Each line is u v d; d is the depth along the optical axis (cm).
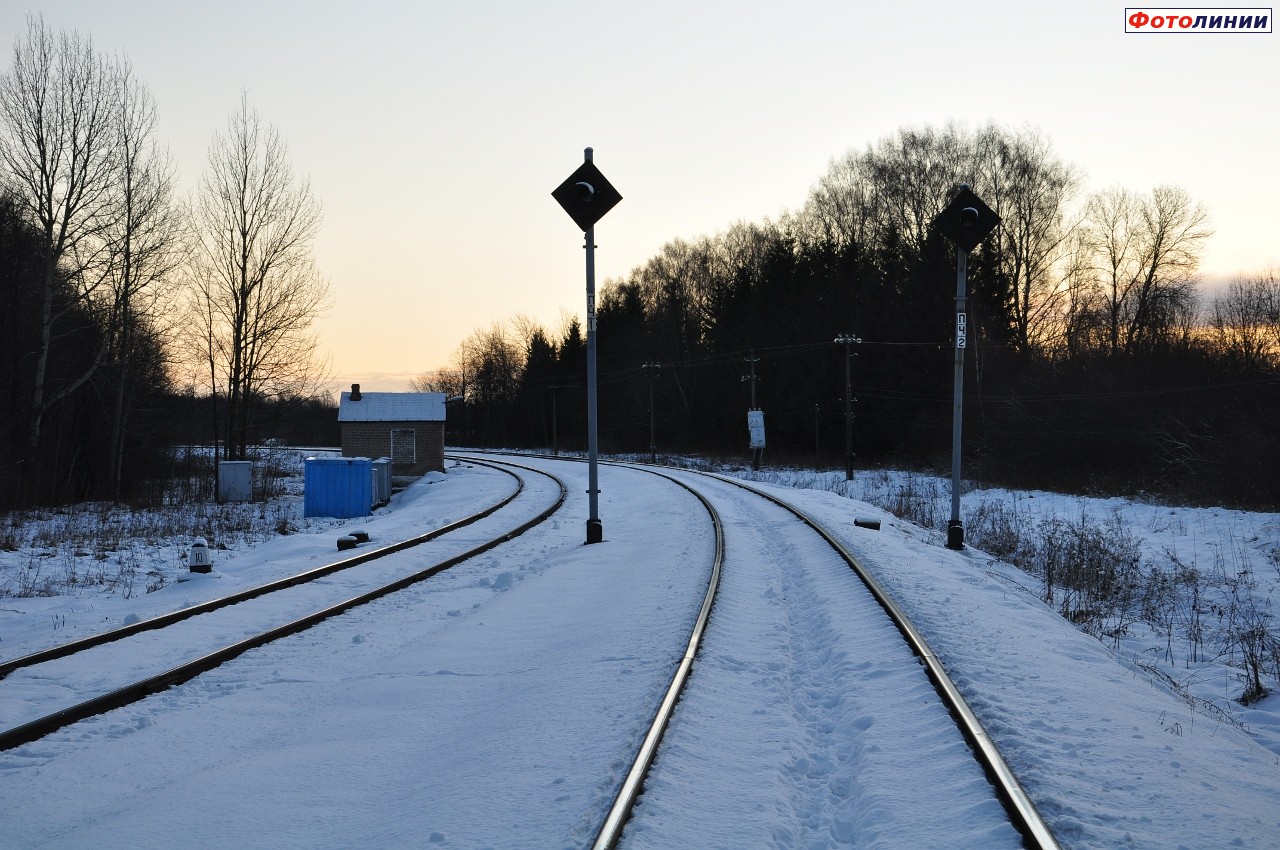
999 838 443
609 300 9819
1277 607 1520
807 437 6562
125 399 3756
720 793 511
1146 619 1407
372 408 5316
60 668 852
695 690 690
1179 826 462
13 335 3156
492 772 554
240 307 4266
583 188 1659
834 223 7262
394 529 2248
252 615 1096
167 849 480
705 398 7900
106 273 3425
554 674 790
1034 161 5819
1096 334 5278
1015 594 1215
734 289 7794
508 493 3225
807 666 798
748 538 1670
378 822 509
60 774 595
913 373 5681
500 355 11706
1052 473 4150
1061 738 590
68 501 3484
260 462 5738
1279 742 756
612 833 437
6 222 3194
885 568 1241
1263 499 2869
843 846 466
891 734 604
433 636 991
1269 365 3559
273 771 589
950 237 1641
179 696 770
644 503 2659
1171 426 3672
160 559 1933
